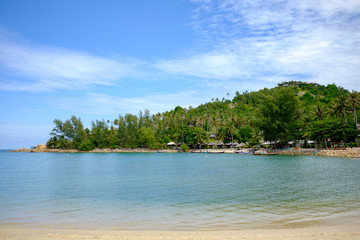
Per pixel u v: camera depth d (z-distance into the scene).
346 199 22.19
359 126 93.69
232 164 64.94
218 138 158.62
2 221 16.80
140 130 171.00
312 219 16.12
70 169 59.41
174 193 26.66
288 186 29.55
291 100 97.06
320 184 30.39
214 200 22.81
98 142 181.00
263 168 51.91
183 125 182.50
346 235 12.12
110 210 19.67
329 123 85.50
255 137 142.38
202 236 12.37
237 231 13.42
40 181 38.28
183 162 78.38
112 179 39.66
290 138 103.12
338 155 75.62
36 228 15.01
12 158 118.31
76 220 16.89
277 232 13.03
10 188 31.62
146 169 56.69
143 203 22.08
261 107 104.81
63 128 182.88
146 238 12.16
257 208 19.50
